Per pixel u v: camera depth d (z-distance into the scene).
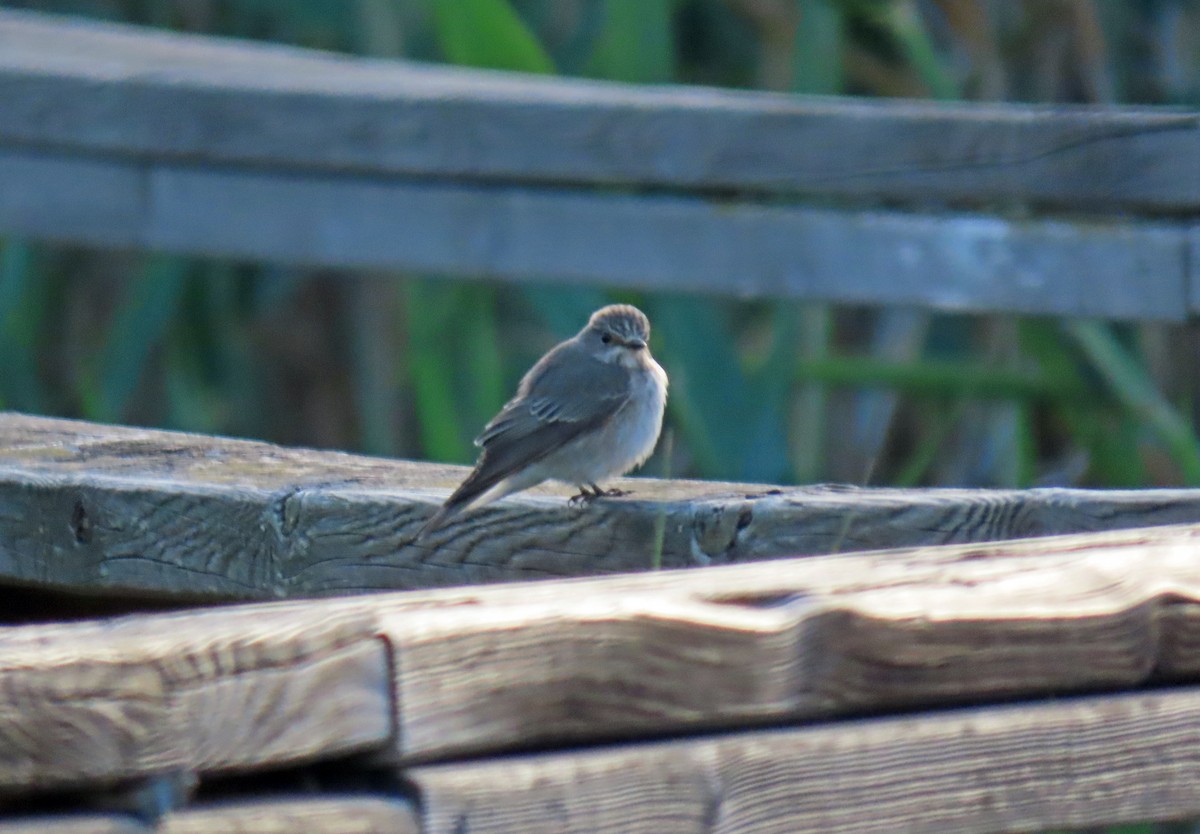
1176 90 17.56
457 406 15.25
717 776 5.07
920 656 5.39
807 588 5.46
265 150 12.30
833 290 11.51
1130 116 10.59
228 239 12.49
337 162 12.20
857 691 5.34
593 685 4.98
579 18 19.47
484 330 14.92
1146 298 10.77
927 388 14.48
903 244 11.31
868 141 11.24
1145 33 18.12
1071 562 5.86
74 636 4.67
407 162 12.09
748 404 14.02
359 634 4.72
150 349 19.58
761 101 11.73
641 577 5.66
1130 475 14.81
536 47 15.72
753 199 12.12
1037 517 7.30
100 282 20.19
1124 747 5.61
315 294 21.53
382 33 18.28
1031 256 11.02
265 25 21.53
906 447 18.42
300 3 19.77
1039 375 14.61
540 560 7.69
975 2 17.47
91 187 12.60
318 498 7.80
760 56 19.80
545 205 11.93
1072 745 5.53
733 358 14.10
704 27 20.33
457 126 11.98
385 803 4.70
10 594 8.88
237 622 4.78
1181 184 10.48
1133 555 5.96
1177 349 15.23
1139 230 10.75
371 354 18.16
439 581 7.78
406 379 18.34
